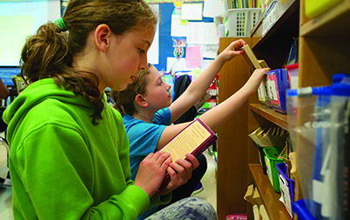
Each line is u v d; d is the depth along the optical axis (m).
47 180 0.57
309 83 0.58
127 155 0.96
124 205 0.67
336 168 0.37
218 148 1.71
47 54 0.71
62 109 0.65
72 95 0.68
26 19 3.40
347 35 0.56
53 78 0.69
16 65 3.45
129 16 0.72
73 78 0.69
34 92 0.67
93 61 0.73
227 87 1.66
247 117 1.67
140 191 0.73
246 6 1.90
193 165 0.82
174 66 3.33
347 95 0.36
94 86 0.71
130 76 0.78
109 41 0.71
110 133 0.83
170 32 3.30
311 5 0.46
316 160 0.41
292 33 1.17
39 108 0.64
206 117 1.00
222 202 1.72
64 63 0.73
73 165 0.63
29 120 0.63
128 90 1.26
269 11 1.08
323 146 0.39
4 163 2.75
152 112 1.32
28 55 0.74
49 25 0.75
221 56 1.33
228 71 1.65
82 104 0.70
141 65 0.79
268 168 1.24
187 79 2.63
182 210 0.83
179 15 3.29
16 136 0.64
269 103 1.11
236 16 1.78
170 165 0.81
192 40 3.30
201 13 3.28
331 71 0.58
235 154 1.70
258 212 1.27
